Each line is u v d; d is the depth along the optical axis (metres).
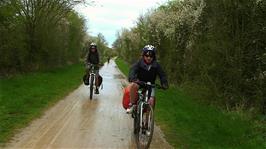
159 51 26.77
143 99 8.33
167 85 8.27
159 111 13.23
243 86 13.08
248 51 12.83
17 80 21.17
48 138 8.68
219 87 14.05
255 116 11.76
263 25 12.43
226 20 13.28
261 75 12.10
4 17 22.08
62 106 13.66
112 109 13.48
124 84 25.94
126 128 10.16
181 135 9.52
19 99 14.24
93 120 11.12
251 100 12.84
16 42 23.95
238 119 11.66
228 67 13.45
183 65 21.92
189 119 11.72
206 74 14.54
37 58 30.97
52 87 19.56
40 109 12.64
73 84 23.30
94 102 15.20
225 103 13.78
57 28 35.69
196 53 17.16
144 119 8.09
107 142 8.53
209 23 14.94
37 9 30.28
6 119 10.63
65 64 44.00
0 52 22.58
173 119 11.69
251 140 9.14
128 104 8.44
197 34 17.47
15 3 24.64
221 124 10.85
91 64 16.61
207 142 8.84
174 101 16.17
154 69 8.30
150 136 7.75
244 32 12.80
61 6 32.22
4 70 24.53
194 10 19.22
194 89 17.44
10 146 7.91
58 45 35.88
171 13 23.42
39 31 30.83
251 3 12.60
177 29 21.81
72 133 9.27
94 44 16.66
